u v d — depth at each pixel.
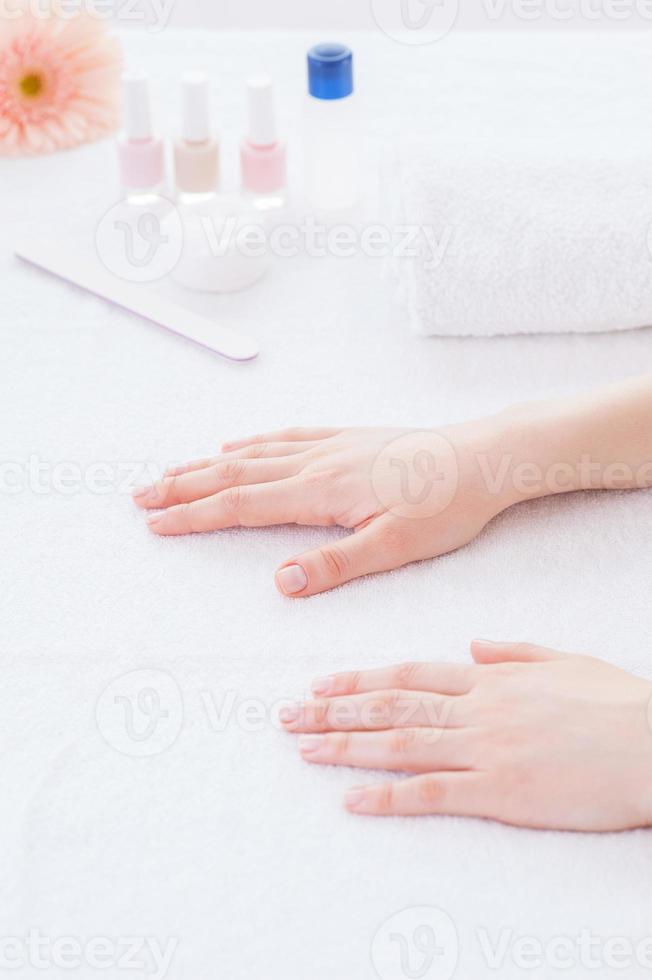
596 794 0.68
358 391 0.99
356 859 0.68
